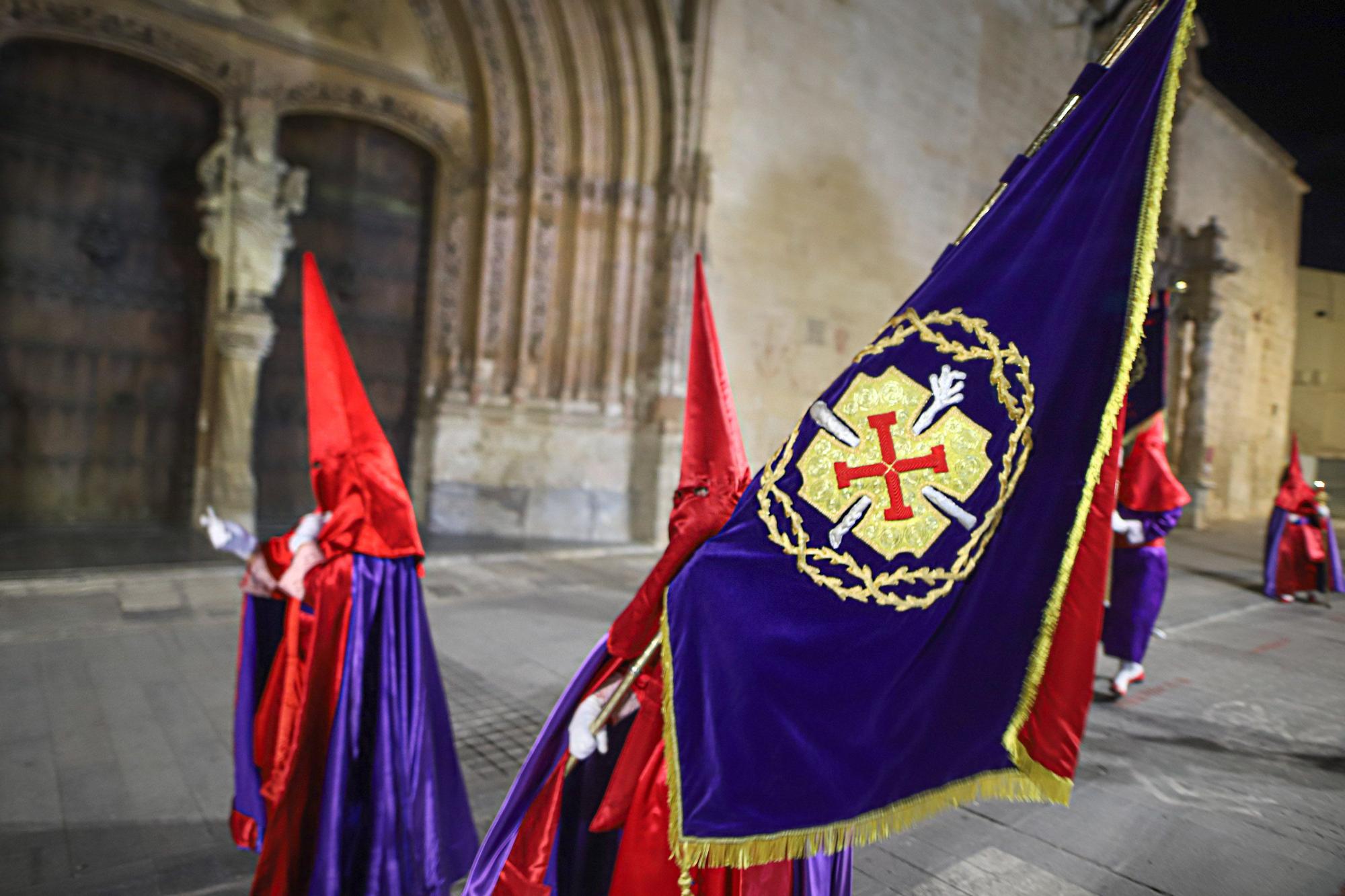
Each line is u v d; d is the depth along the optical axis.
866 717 1.57
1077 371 1.44
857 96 13.71
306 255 2.65
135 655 5.56
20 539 9.07
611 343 11.70
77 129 9.63
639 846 1.86
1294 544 9.43
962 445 1.53
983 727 1.45
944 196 15.30
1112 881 3.17
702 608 1.77
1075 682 1.41
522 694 5.19
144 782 3.73
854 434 1.66
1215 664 6.56
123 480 10.19
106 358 10.03
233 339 9.63
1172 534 17.23
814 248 13.24
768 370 12.78
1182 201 20.06
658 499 11.53
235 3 9.62
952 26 15.26
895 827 1.50
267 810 2.48
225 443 9.74
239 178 9.58
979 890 3.08
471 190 11.48
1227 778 4.25
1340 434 28.00
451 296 11.50
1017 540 1.46
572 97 11.46
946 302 1.61
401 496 2.65
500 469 11.44
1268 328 24.39
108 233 9.88
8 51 9.17
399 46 10.77
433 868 2.60
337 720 2.42
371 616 2.55
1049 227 1.51
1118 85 1.50
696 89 11.48
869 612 1.60
